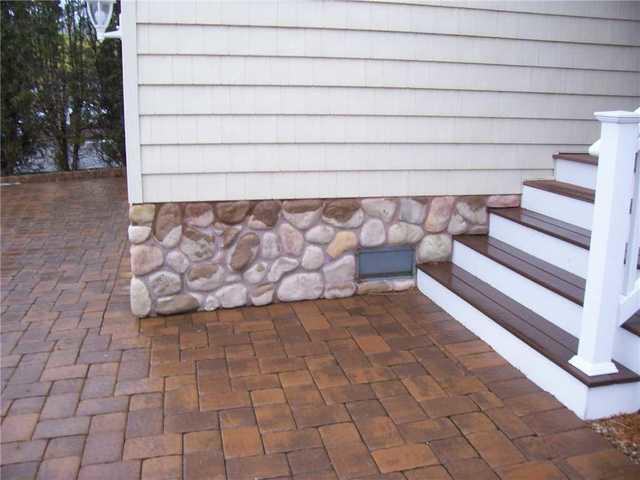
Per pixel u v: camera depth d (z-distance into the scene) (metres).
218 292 3.66
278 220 3.66
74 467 2.19
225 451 2.29
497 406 2.57
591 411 2.44
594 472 2.14
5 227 6.09
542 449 2.28
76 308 3.76
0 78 8.60
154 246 3.52
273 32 3.40
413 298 3.85
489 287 3.49
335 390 2.72
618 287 2.39
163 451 2.29
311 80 3.52
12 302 3.88
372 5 3.50
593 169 3.64
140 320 3.56
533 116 3.92
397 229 3.87
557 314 2.90
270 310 3.68
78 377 2.86
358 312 3.63
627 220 2.33
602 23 3.91
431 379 2.81
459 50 3.69
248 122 3.49
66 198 7.72
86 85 9.20
